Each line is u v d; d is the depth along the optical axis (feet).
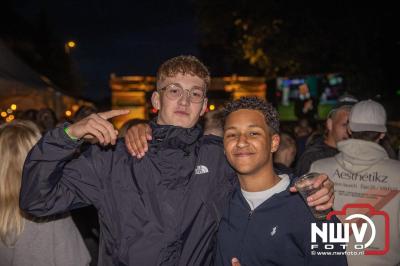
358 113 9.52
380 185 9.02
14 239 7.91
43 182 6.31
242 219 7.16
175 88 7.44
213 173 7.38
